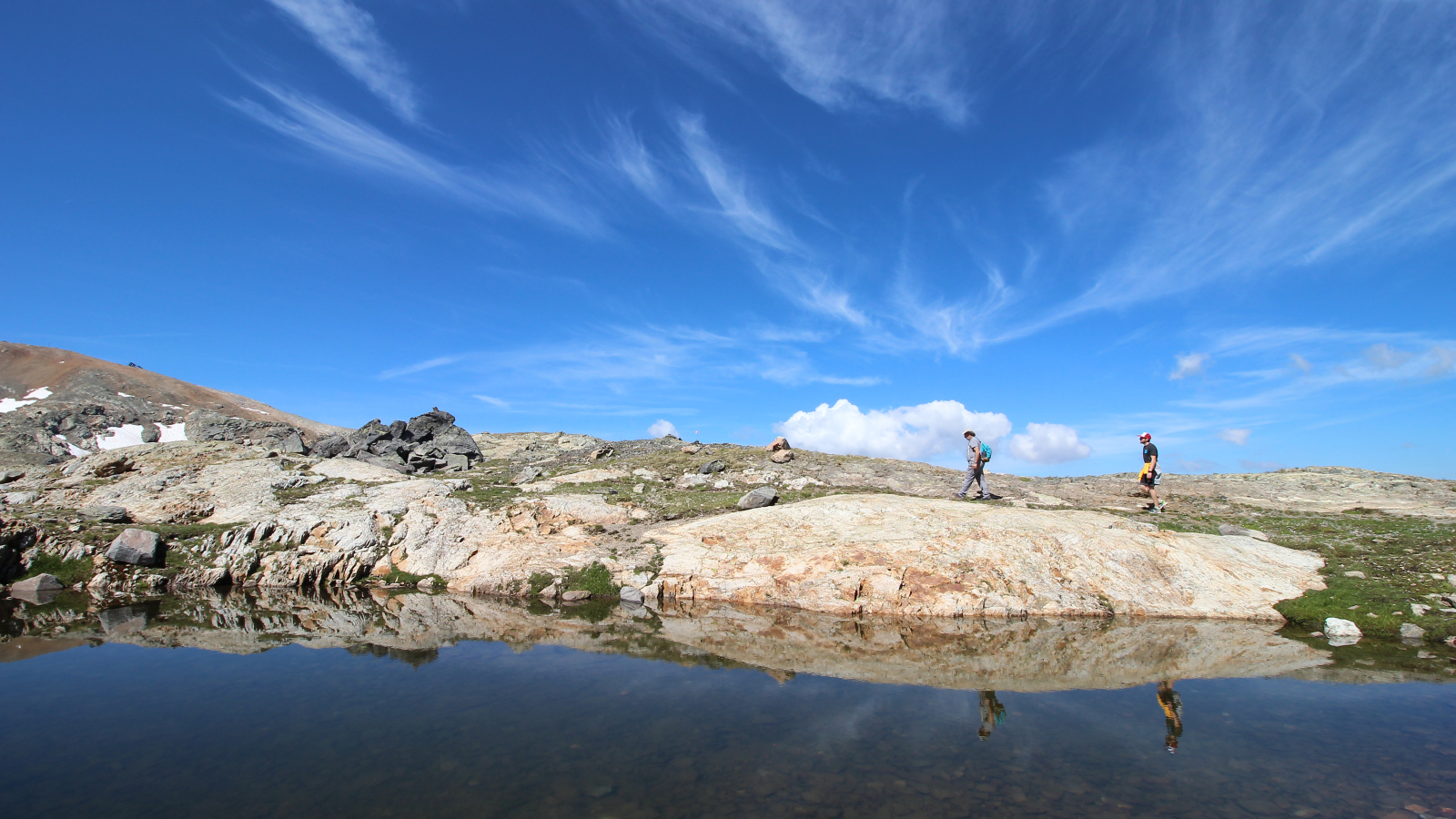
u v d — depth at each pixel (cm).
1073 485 3375
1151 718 1052
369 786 819
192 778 842
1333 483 3316
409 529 2486
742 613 1905
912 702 1138
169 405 12544
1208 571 1938
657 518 2677
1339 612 1667
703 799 784
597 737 980
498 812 750
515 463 4434
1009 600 1875
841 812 749
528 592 2148
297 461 3406
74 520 2406
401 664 1372
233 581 2273
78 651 1476
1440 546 1977
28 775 852
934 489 3198
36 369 13000
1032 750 927
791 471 3594
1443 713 1055
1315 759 888
